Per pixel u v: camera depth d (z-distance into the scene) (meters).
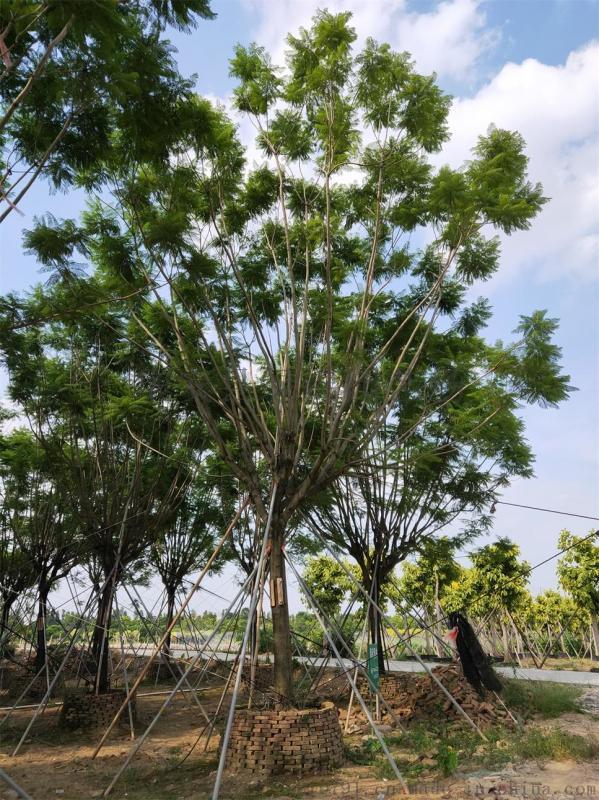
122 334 12.18
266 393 14.50
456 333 15.83
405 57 11.35
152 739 12.66
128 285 11.62
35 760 11.02
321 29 10.92
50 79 8.38
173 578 22.03
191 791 8.72
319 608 10.83
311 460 14.40
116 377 15.99
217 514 21.02
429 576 31.88
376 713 12.97
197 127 10.83
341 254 13.86
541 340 11.13
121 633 14.23
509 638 35.56
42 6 6.63
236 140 12.43
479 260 12.25
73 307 10.52
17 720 15.02
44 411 15.62
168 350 13.70
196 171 11.97
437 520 16.31
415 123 11.30
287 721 9.58
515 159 11.37
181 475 16.88
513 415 15.32
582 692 16.89
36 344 15.13
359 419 12.02
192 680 21.86
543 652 38.25
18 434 18.45
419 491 15.94
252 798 8.20
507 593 29.02
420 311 14.32
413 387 15.18
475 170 11.15
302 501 11.22
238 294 13.25
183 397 15.29
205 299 12.08
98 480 15.62
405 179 11.80
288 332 11.88
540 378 11.23
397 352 14.53
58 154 9.43
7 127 9.36
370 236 13.20
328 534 16.47
